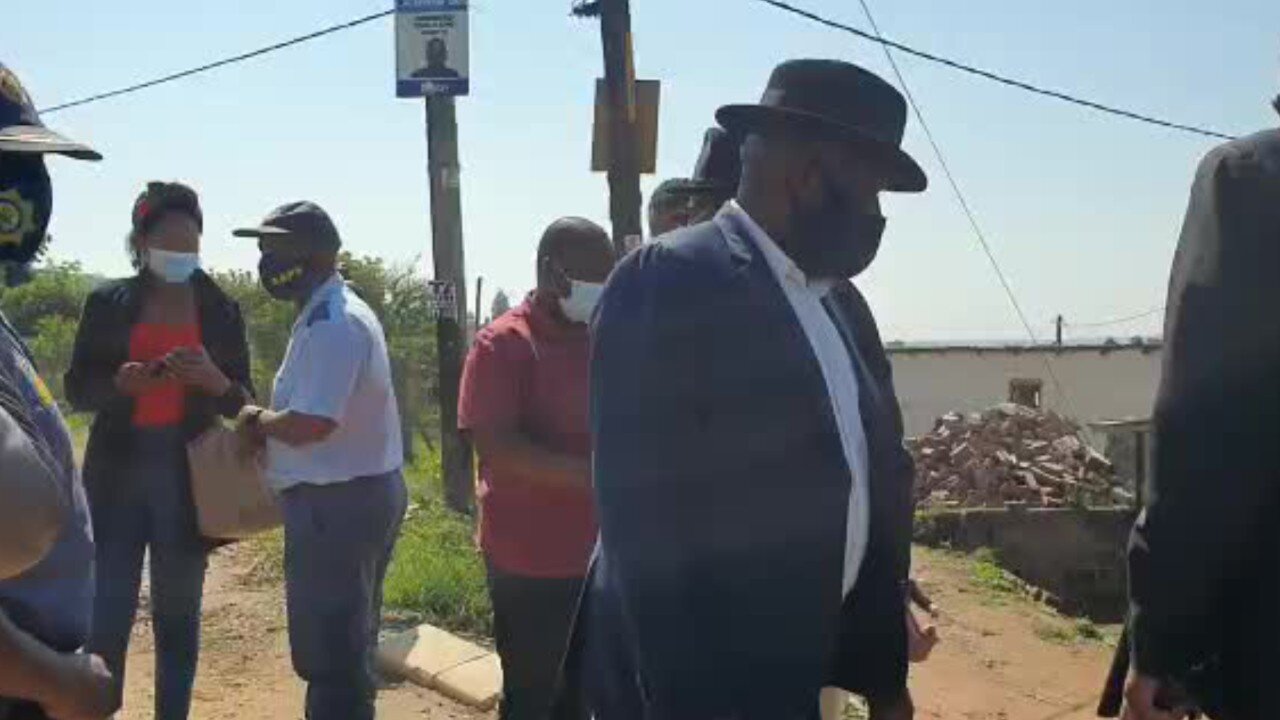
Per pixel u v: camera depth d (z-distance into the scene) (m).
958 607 10.09
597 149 9.30
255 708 5.77
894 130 2.36
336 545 4.11
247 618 7.18
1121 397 35.44
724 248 2.24
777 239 2.31
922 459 15.50
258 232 4.16
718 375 2.17
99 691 1.97
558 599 3.87
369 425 4.14
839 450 2.23
